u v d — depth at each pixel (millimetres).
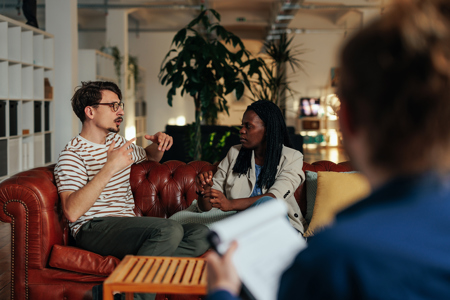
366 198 496
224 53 3617
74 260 2027
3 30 5074
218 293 601
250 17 12531
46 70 6242
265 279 718
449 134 460
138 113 11461
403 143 471
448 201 456
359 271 434
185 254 2104
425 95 452
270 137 2330
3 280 2725
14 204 2027
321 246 466
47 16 6371
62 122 6512
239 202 2141
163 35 13289
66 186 2082
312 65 12953
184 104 13469
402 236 439
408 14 470
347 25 12438
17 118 5391
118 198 2289
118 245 2039
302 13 12891
